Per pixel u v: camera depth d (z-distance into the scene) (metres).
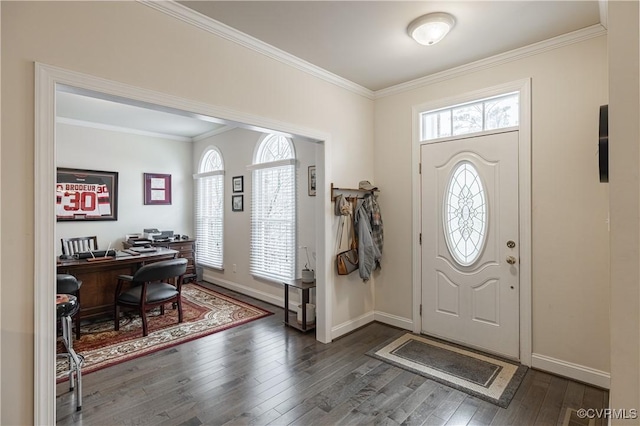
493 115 2.99
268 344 3.21
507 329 2.87
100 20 1.86
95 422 2.05
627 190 0.77
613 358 0.78
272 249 4.59
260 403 2.26
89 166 5.14
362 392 2.39
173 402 2.26
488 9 2.20
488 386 2.46
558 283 2.61
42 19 1.67
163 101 2.09
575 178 2.53
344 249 3.47
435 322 3.34
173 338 3.35
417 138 3.43
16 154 1.60
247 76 2.55
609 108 0.80
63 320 2.24
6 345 1.59
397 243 3.62
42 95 1.66
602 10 2.16
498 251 2.92
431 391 2.40
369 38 2.57
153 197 5.84
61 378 2.57
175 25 2.16
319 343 3.24
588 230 2.48
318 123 3.14
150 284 3.80
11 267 1.59
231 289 5.25
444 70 3.16
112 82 1.89
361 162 3.64
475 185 3.05
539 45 2.64
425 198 3.38
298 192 4.28
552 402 2.26
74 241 4.87
